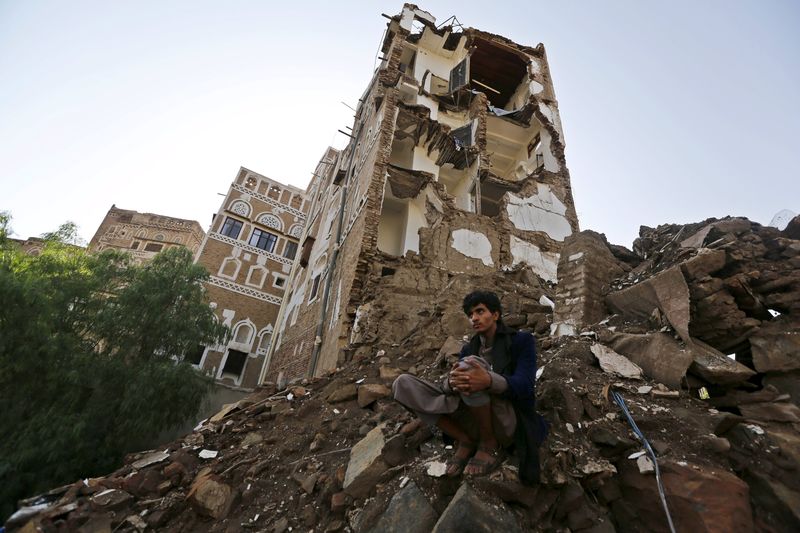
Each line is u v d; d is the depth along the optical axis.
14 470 8.54
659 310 4.24
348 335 10.91
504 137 22.53
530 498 2.45
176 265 13.85
